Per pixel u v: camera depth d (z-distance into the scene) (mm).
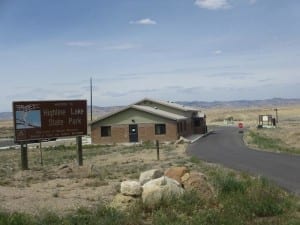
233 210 12422
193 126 74312
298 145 45750
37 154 43969
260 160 29016
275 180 19438
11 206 13047
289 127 81250
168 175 14773
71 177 21594
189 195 13227
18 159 38688
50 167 27828
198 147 44875
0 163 34312
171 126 58906
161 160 31766
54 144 62438
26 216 11148
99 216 11703
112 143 60188
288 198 14359
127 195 13219
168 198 12852
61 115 27344
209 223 11422
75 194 15719
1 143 70250
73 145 58062
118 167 27156
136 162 31016
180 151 40594
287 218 12102
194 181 14242
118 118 60250
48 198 14688
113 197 14922
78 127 28000
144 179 14797
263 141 49000
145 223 11523
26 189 17109
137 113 59719
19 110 25797
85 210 12320
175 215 11867
